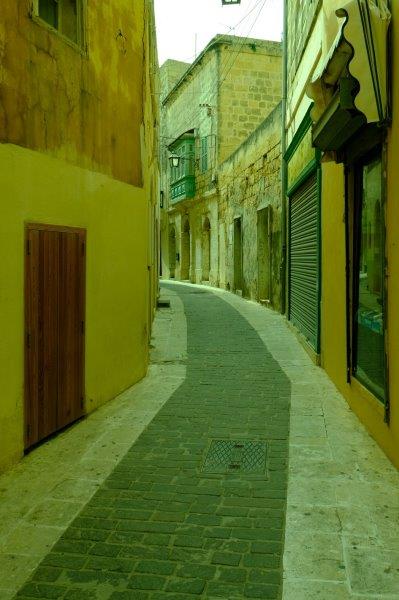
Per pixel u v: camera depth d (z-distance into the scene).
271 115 15.59
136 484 4.48
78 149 6.05
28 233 5.12
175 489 4.38
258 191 17.41
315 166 8.70
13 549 3.54
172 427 5.86
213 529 3.74
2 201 4.74
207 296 20.89
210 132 25.70
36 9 5.23
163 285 28.34
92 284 6.38
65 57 5.75
